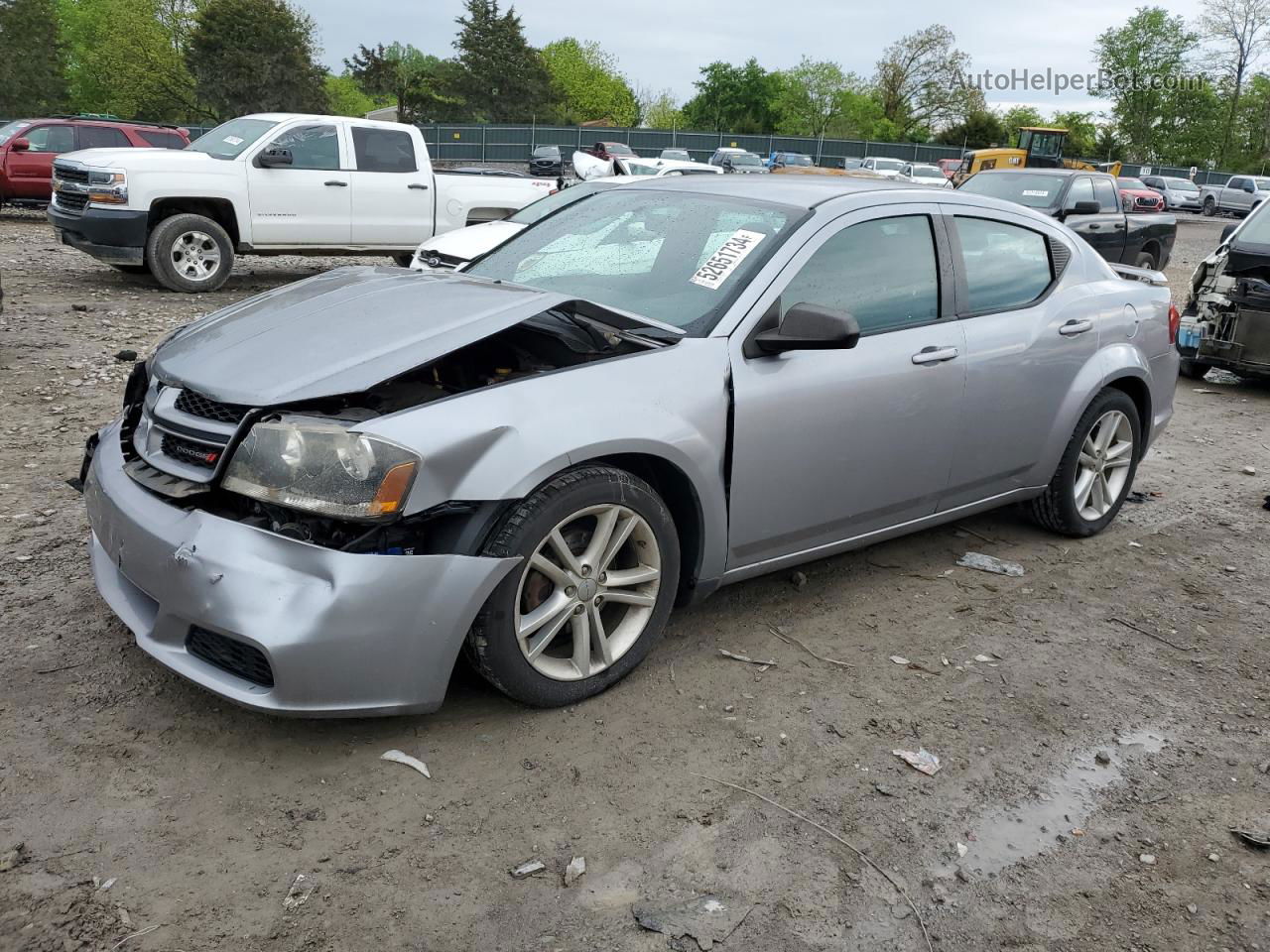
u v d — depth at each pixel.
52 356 7.52
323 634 2.49
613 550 2.99
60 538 4.12
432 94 82.31
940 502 4.07
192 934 2.13
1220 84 79.94
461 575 2.64
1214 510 5.47
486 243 8.77
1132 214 14.36
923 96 89.19
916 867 2.48
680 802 2.66
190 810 2.51
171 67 63.59
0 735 2.75
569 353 3.24
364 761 2.74
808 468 3.45
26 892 2.21
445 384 3.19
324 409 2.74
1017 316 4.16
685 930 2.22
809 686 3.29
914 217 3.88
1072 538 4.83
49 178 17.88
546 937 2.18
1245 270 8.48
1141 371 4.70
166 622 2.69
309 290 3.48
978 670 3.48
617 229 3.88
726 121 95.62
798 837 2.55
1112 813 2.74
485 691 3.12
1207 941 2.30
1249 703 3.38
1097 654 3.66
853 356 3.52
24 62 68.38
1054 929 2.31
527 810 2.59
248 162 11.09
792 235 3.48
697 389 3.10
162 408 2.93
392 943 2.14
